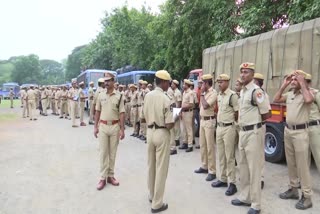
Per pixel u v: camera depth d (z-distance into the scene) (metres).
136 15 28.05
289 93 5.19
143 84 11.38
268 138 7.69
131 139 11.29
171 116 4.81
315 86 6.31
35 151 9.22
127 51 27.62
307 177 4.94
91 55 41.44
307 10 9.16
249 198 5.04
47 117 19.94
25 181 6.37
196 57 18.30
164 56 23.39
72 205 5.15
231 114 5.55
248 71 4.73
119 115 6.19
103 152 6.02
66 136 11.95
